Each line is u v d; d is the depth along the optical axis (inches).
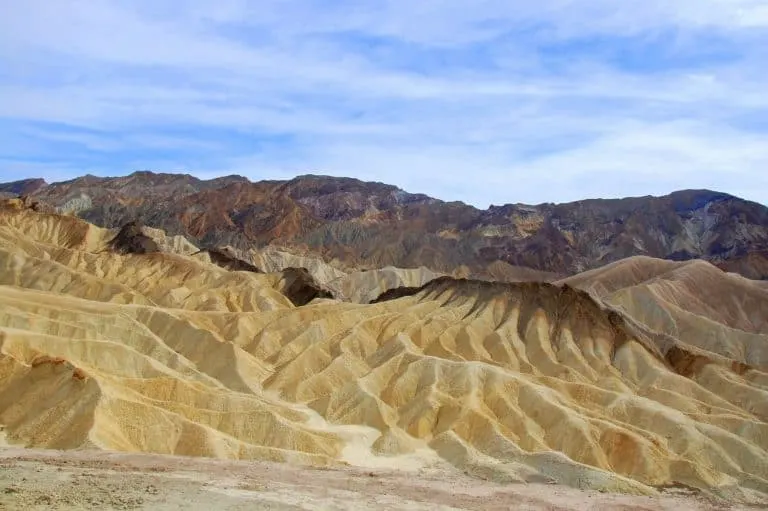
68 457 2018.9
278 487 1811.0
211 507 1497.3
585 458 2901.1
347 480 2110.0
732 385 3890.3
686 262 6668.3
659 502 2356.1
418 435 3171.8
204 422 2800.2
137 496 1493.6
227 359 3838.6
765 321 5698.8
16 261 5816.9
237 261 7549.2
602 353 4192.9
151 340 3833.7
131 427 2476.6
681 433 3129.9
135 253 6939.0
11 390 2650.1
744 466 2999.5
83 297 5354.3
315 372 3878.0
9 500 1342.3
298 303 6215.6
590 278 6697.8
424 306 4630.9
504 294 4648.1
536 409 3240.7
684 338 5022.1
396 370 3710.6
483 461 2815.0
